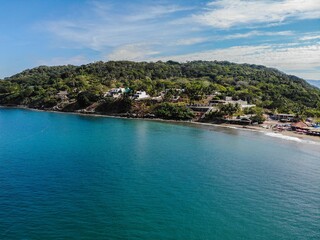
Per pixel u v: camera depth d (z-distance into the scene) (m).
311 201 56.31
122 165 75.06
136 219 47.16
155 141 108.50
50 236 41.38
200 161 81.25
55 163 74.94
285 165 79.50
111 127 144.00
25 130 129.88
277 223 47.78
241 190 60.59
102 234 42.56
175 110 186.00
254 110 182.38
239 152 93.44
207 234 43.88
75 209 49.50
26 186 58.47
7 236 40.81
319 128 143.00
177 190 59.38
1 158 78.69
